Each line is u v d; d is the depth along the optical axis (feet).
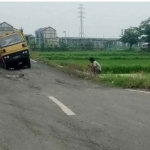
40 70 51.78
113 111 19.21
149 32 223.10
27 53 53.01
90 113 18.65
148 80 32.60
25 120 17.10
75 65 55.36
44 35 308.19
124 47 371.76
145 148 12.34
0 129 15.31
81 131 14.75
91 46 283.79
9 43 52.90
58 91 28.55
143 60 110.52
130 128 15.21
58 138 13.73
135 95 25.94
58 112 19.01
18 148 12.48
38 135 14.21
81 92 27.89
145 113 18.61
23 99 24.00
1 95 26.35
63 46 263.08
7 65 52.44
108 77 38.37
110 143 12.95
